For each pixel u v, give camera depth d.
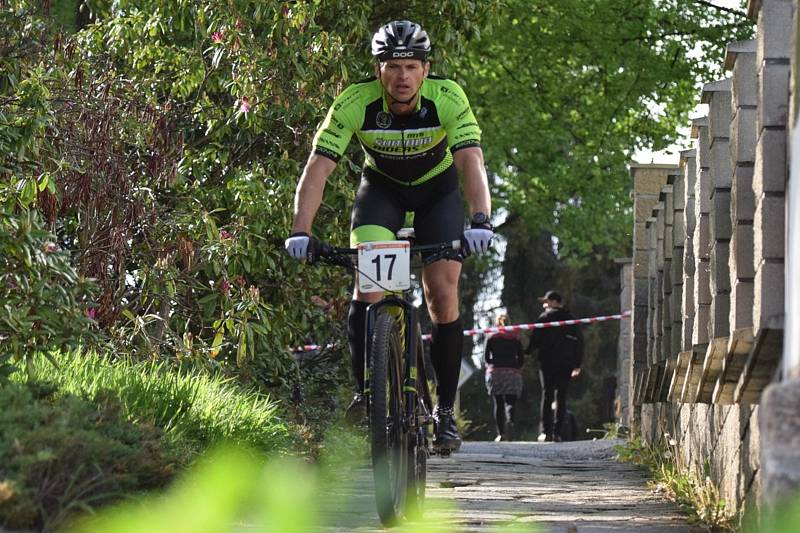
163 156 18.56
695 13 47.44
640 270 29.25
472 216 11.18
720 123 14.70
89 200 16.77
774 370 8.70
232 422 14.15
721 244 14.76
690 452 16.95
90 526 7.94
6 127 13.68
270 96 20.11
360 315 11.59
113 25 21.12
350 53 21.98
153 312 19.44
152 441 9.77
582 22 47.78
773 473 5.92
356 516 11.97
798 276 6.96
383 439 10.20
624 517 12.56
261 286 22.12
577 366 38.28
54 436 8.14
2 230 11.41
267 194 19.78
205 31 20.69
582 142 57.72
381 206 11.94
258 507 2.79
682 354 14.41
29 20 16.08
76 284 12.45
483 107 54.34
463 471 20.42
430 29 23.42
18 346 11.73
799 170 7.22
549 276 76.88
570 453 27.23
